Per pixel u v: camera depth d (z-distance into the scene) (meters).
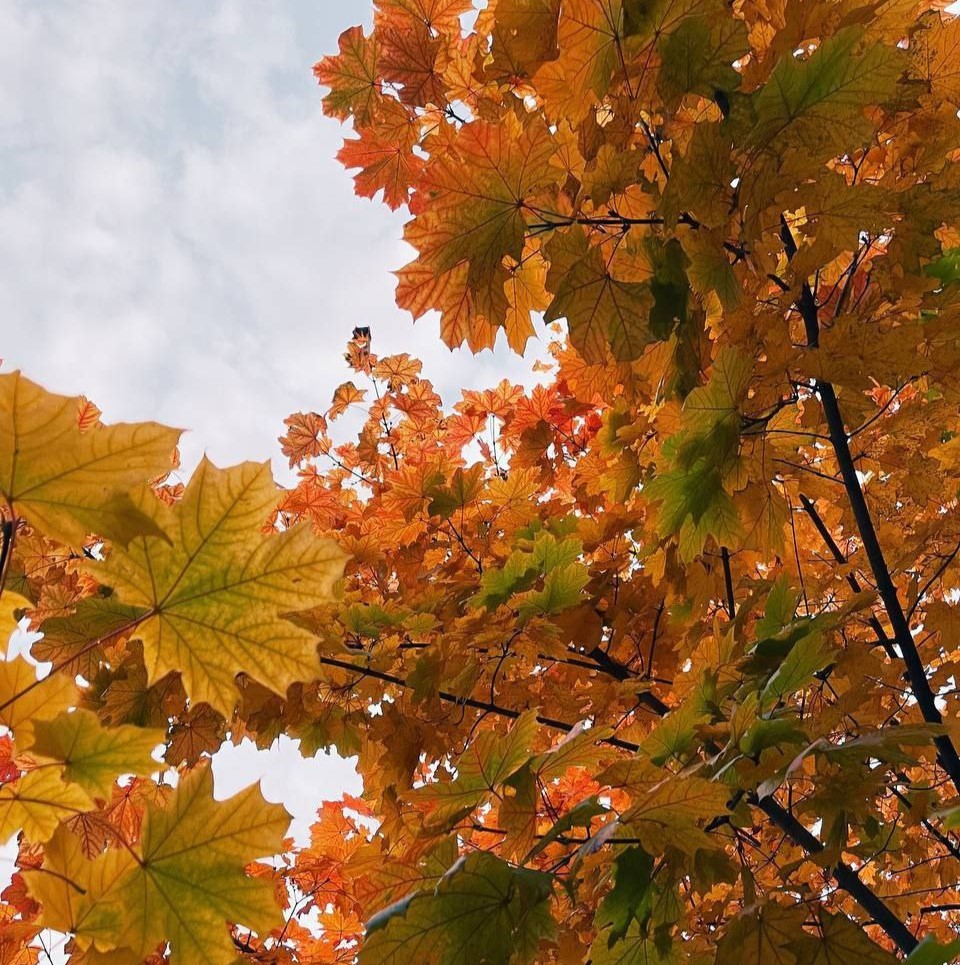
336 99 1.79
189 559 0.98
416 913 1.21
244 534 0.99
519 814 1.34
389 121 1.76
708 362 1.48
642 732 2.20
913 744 1.33
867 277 1.48
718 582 1.89
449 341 1.38
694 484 1.42
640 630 2.18
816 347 1.35
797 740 1.34
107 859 1.01
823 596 1.90
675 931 1.50
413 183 1.81
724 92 1.31
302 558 0.99
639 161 1.32
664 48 1.30
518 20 1.31
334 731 2.03
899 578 1.85
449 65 1.70
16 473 0.92
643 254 1.37
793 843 1.79
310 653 1.00
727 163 1.31
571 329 1.36
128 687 1.95
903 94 1.40
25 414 0.91
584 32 1.28
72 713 0.98
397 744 1.89
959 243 1.64
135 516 0.94
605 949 1.37
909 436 1.58
